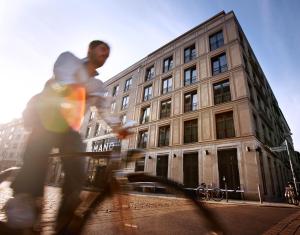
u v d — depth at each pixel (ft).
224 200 38.27
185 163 52.44
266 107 70.69
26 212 4.26
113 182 4.54
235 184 42.37
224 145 46.42
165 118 62.44
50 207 12.21
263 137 53.62
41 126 4.95
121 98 87.76
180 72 65.72
